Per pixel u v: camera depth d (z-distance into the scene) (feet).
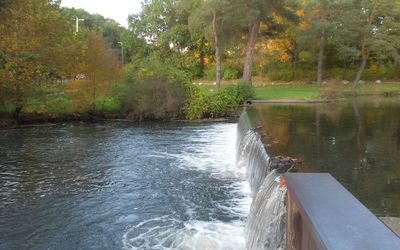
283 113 54.85
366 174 22.08
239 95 85.40
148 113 81.00
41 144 57.36
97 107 83.71
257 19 99.09
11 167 44.47
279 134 35.58
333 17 116.57
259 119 47.44
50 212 31.09
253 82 142.00
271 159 25.36
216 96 82.53
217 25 101.76
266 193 21.48
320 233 10.11
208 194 33.35
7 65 70.49
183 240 25.17
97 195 34.55
